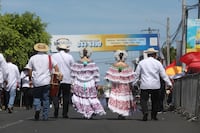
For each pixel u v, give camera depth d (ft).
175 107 64.59
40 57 39.27
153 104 42.80
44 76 39.11
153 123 38.50
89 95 43.11
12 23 136.67
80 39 169.78
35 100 39.60
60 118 43.04
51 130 32.35
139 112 55.01
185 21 104.32
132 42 168.35
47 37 142.00
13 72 54.34
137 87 45.50
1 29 124.26
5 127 34.22
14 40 126.00
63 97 43.52
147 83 41.65
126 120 41.55
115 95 43.57
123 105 43.45
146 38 167.63
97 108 43.09
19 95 90.07
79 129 33.01
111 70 43.88
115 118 44.45
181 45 110.63
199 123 39.14
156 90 41.96
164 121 41.16
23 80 65.05
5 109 57.47
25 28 137.28
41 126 34.83
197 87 44.14
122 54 44.11
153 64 42.04
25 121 38.99
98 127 34.50
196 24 103.76
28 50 131.75
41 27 140.77
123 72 43.65
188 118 45.11
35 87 39.19
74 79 43.39
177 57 121.80
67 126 34.94
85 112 42.83
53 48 164.86
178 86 61.98
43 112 40.01
